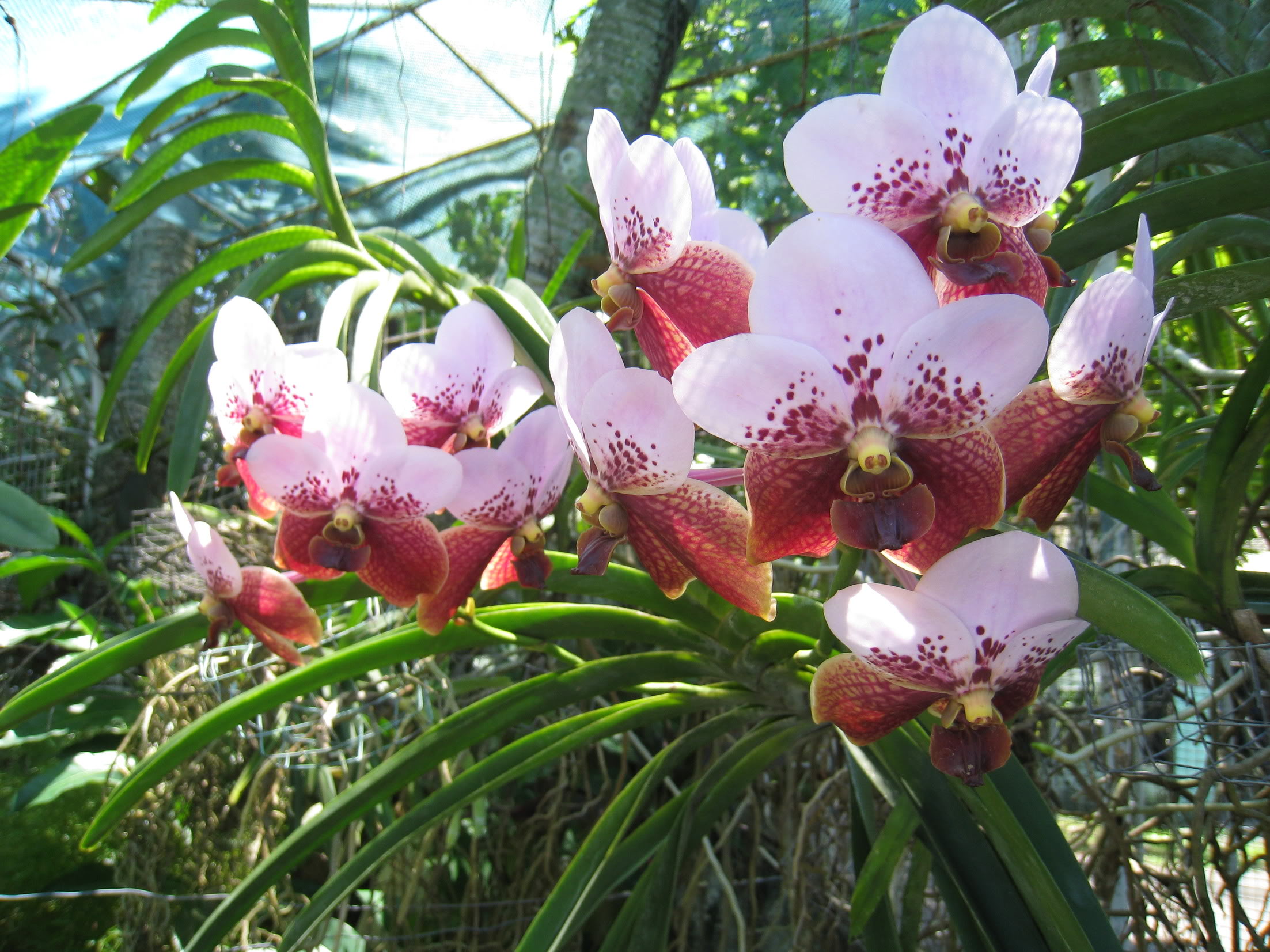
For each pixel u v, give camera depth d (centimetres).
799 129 33
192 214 169
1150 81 51
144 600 86
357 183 148
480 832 70
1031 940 40
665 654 48
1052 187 33
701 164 41
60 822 87
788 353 30
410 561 42
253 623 47
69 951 79
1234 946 53
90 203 169
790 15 106
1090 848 65
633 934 44
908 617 32
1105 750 60
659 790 80
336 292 50
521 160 134
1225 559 45
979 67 33
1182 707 54
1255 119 39
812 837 72
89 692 92
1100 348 32
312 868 82
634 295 36
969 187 33
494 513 43
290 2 68
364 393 40
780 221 125
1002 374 30
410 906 66
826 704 34
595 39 95
